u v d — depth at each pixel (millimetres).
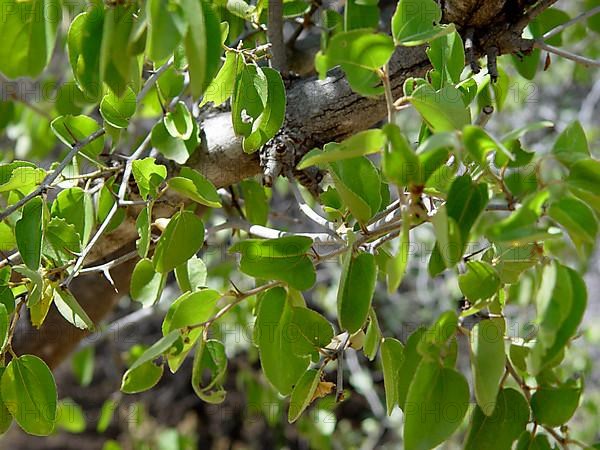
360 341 620
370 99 666
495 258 587
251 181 777
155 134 653
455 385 541
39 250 604
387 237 600
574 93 1833
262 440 2188
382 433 1979
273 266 595
